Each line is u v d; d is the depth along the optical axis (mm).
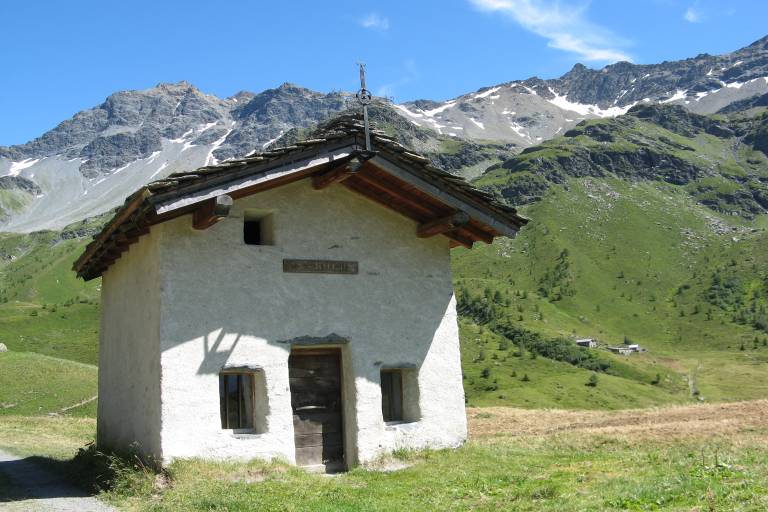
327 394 16438
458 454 16219
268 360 15352
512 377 149875
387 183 16312
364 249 16844
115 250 17469
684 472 12250
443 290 17625
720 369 167375
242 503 11742
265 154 14398
